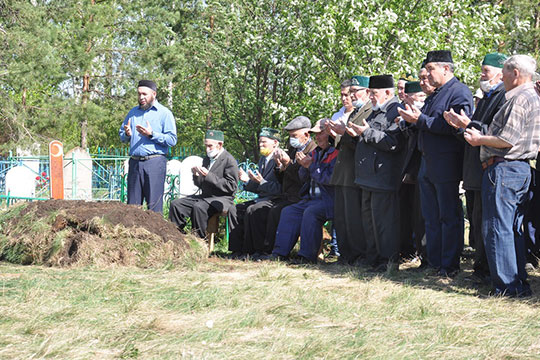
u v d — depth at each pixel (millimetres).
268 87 18281
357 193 6539
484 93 5445
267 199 7648
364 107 6449
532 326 3871
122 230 6410
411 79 7328
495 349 3338
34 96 25266
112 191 12898
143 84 8016
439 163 5672
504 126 4695
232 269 6242
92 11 22688
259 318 3867
